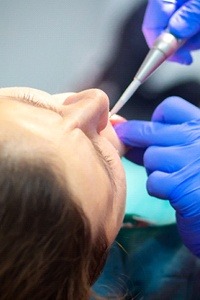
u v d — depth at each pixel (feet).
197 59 3.60
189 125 2.64
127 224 2.75
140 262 2.75
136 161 2.80
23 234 1.62
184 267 2.78
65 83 3.97
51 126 1.80
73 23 4.08
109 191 1.89
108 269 2.65
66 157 1.73
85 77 3.67
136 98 3.48
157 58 2.67
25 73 4.05
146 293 2.73
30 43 4.11
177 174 2.52
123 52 3.61
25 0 4.16
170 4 2.86
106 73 3.60
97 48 3.94
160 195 2.57
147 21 2.95
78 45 4.04
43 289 1.68
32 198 1.61
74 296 1.75
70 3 4.10
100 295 2.30
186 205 2.52
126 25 3.70
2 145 1.64
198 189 2.50
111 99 3.46
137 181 2.83
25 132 1.70
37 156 1.65
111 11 3.91
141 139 2.65
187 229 2.59
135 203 2.80
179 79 3.58
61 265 1.68
